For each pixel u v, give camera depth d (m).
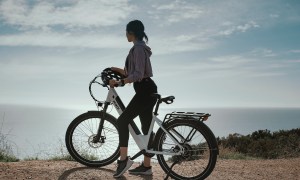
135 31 4.80
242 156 10.34
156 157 4.86
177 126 4.70
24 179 4.54
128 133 4.84
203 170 4.67
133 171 5.09
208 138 4.52
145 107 4.81
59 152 6.67
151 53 4.87
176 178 4.74
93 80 5.14
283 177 5.75
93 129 5.23
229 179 5.29
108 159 5.27
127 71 4.89
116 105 5.11
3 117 7.17
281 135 13.88
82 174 4.89
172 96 4.75
